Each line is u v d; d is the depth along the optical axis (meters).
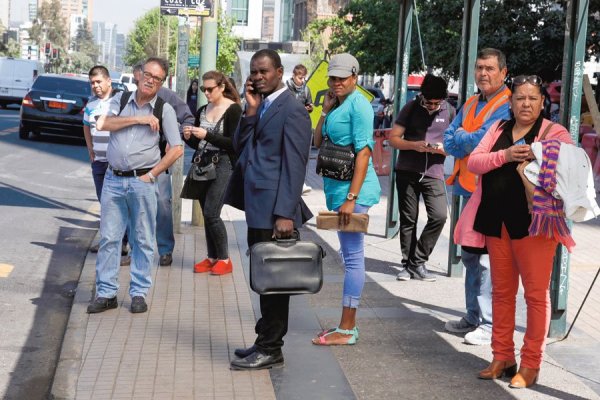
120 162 7.39
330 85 6.39
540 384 5.79
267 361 6.03
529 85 5.48
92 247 10.19
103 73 9.46
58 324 7.61
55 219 12.75
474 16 8.95
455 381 5.84
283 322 6.05
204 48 11.68
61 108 24.62
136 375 5.92
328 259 9.90
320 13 82.75
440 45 28.80
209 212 8.78
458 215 8.92
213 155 8.66
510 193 5.55
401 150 8.79
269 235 5.90
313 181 18.69
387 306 7.80
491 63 6.38
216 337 6.81
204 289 8.34
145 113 7.41
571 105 6.59
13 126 31.19
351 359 6.28
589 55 26.69
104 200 7.48
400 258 10.06
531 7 27.53
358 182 6.27
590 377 5.96
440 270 9.41
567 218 5.38
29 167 18.88
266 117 5.84
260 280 5.71
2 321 7.61
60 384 5.82
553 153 5.35
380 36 35.44
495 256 5.73
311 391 5.64
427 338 6.81
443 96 8.55
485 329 6.68
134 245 7.54
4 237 11.26
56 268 9.71
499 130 5.67
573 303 8.17
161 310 7.58
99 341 6.67
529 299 5.65
